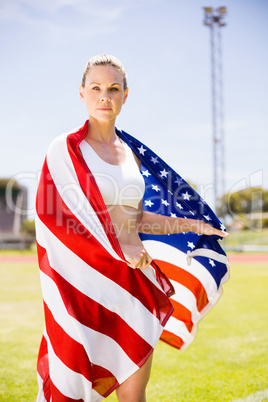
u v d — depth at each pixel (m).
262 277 12.73
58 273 2.13
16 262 19.80
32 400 3.32
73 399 2.10
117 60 2.27
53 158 2.14
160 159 2.49
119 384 2.21
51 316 2.12
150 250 2.71
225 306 7.81
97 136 2.29
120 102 2.26
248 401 3.21
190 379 3.83
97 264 2.16
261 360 4.42
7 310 7.61
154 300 2.30
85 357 2.09
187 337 2.76
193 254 2.47
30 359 4.53
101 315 2.16
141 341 2.21
